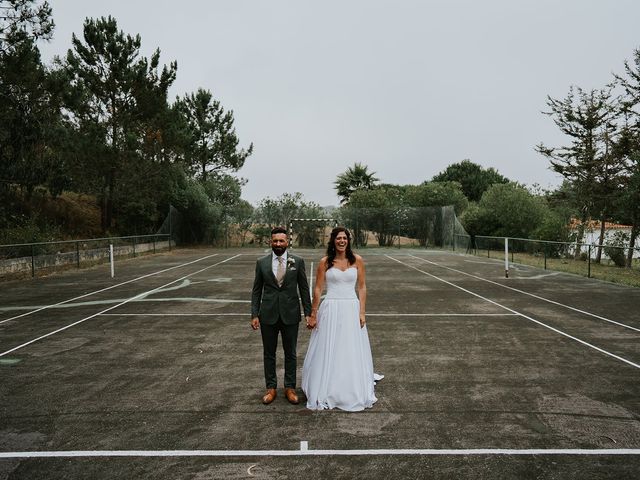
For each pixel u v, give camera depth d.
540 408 5.21
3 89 20.67
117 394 5.73
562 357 7.30
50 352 7.71
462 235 34.09
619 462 4.00
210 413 5.11
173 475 3.82
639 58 22.06
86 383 6.15
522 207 35.50
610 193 25.03
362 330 5.48
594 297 13.30
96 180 30.95
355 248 39.41
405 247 40.31
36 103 21.94
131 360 7.23
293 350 5.50
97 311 11.33
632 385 5.97
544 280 17.30
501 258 27.55
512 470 3.87
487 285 15.95
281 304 5.37
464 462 4.00
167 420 4.92
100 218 35.22
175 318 10.48
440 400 5.47
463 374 6.45
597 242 30.98
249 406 5.30
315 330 5.48
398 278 17.98
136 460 4.07
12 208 24.64
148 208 33.78
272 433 4.58
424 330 9.22
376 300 12.86
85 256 23.48
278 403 5.40
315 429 4.67
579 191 26.55
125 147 30.31
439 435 4.52
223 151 46.66
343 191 50.97
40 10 19.91
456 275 18.98
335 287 5.40
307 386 5.43
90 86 29.75
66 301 12.80
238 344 8.22
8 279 17.50
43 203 31.77
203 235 40.44
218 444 4.36
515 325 9.66
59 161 25.42
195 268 21.83
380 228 40.75
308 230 40.91
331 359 5.27
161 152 33.72
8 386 6.04
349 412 5.11
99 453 4.20
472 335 8.80
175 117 32.94
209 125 45.44
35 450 4.27
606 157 25.05
